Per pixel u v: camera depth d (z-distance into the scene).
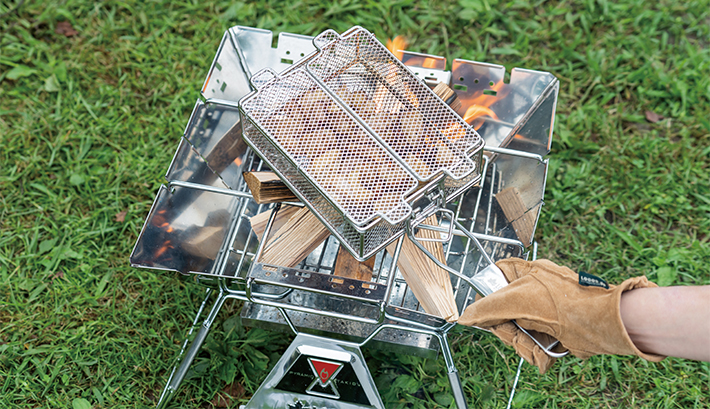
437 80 1.84
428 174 1.24
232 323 1.96
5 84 2.54
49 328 1.96
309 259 1.80
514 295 1.22
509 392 1.88
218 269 1.74
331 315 1.40
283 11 2.78
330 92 1.34
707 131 2.46
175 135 2.42
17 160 2.32
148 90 2.55
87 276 2.06
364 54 1.41
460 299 1.71
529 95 1.76
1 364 1.87
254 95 1.34
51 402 1.81
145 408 1.81
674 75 2.60
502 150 1.58
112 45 2.66
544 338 1.29
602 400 1.90
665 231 2.25
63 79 2.53
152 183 2.30
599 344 1.15
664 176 2.34
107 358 1.91
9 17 2.69
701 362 1.91
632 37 2.71
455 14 2.79
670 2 2.83
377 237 1.27
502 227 1.78
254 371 1.89
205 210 1.71
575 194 2.29
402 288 1.79
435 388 1.88
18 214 2.19
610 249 2.18
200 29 2.69
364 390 1.54
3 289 2.03
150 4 2.75
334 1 2.77
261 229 1.63
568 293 1.19
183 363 1.62
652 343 1.10
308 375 1.54
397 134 1.31
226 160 1.78
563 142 2.44
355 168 1.26
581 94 2.60
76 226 2.17
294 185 1.35
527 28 2.77
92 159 2.34
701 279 2.12
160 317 2.00
